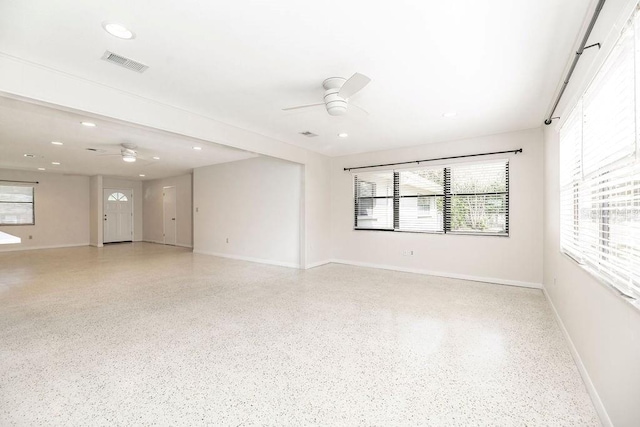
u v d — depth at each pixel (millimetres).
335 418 1664
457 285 4520
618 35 1453
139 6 1779
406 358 2332
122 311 3369
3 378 2023
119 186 10172
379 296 3973
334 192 6418
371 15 1872
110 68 2555
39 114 3453
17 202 8289
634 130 1363
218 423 1623
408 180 5504
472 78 2729
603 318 1718
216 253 7426
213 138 3941
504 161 4539
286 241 6090
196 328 2902
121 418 1650
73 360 2271
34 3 1729
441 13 1851
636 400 1292
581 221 2293
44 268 5773
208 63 2482
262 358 2326
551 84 2826
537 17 1881
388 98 3205
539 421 1643
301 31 2045
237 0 1729
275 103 3369
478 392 1902
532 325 2980
